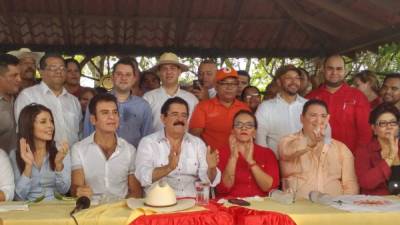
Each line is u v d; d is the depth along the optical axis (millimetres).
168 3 7543
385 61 7160
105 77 7828
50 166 3529
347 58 8664
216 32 8617
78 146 3785
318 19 7531
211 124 4520
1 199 3303
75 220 2656
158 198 2848
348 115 4613
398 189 3570
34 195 3484
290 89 4512
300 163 3785
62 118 4348
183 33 8414
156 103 4680
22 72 5090
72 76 5477
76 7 7578
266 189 3766
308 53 9047
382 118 3607
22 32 8391
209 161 3547
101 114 3691
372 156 3701
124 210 2848
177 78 4727
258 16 8000
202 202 3045
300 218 2777
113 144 3826
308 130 3742
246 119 3682
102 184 3791
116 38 8805
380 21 6258
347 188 3766
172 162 3461
